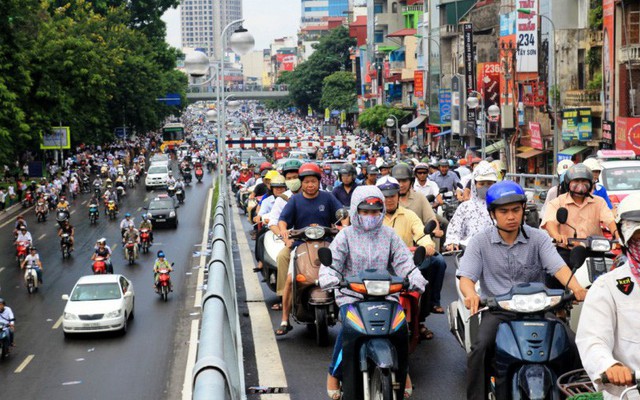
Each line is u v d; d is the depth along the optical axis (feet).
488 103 241.35
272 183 59.26
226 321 33.94
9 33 199.93
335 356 30.73
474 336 29.37
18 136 194.18
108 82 265.95
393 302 29.81
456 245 38.37
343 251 33.24
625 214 20.34
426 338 44.14
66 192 284.20
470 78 254.27
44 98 230.27
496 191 28.89
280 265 47.50
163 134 450.71
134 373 78.64
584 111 179.11
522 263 29.25
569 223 40.09
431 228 35.42
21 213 229.25
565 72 191.62
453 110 290.15
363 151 266.36
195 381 23.27
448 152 295.07
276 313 51.85
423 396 34.96
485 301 26.53
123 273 138.21
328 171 168.14
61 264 149.07
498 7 276.21
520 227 29.30
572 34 190.19
